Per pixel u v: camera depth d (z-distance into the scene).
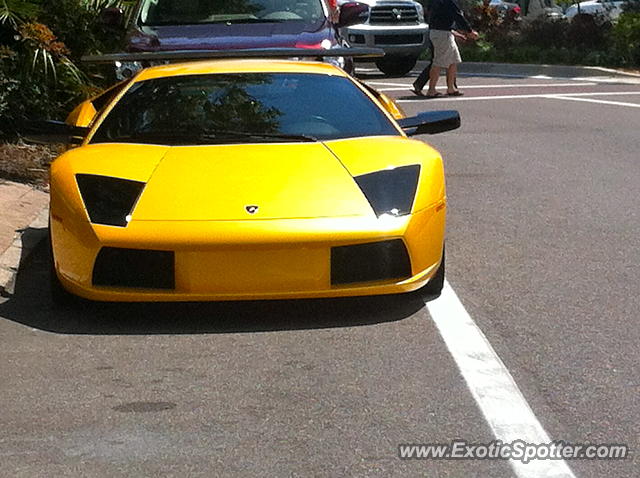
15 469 4.23
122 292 5.95
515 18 29.95
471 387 5.11
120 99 7.25
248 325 6.12
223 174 6.25
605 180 10.88
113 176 6.24
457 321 6.17
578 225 8.81
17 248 7.59
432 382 5.18
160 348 5.73
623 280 7.10
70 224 6.07
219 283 5.92
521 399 4.95
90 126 7.26
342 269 6.00
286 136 6.81
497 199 9.97
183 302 6.57
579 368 5.37
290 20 11.78
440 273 6.60
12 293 6.78
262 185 6.15
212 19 11.83
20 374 5.34
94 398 5.01
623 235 8.44
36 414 4.82
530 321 6.19
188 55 7.96
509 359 5.52
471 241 8.29
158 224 5.93
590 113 16.47
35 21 11.98
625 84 21.41
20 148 11.11
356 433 4.58
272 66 7.63
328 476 4.16
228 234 5.87
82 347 5.75
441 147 13.29
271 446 4.45
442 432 4.58
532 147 13.15
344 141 6.77
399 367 5.40
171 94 7.24
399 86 21.77
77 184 6.20
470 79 23.27
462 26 19.28
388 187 6.25
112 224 5.97
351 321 6.19
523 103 18.05
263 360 5.52
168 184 6.16
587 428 4.62
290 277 5.94
